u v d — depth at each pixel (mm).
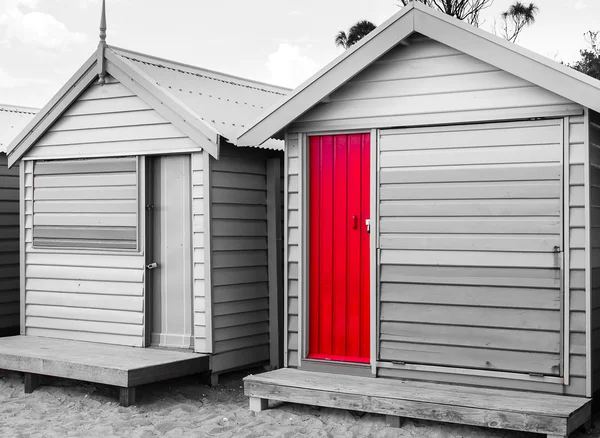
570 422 5797
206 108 8617
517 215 6504
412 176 6926
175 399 7797
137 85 8461
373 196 7090
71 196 9047
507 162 6543
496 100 6555
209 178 8141
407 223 6953
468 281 6691
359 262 7262
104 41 8672
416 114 6883
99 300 8867
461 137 6730
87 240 8930
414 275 6922
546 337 6406
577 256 6281
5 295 10367
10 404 7840
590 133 6305
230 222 8461
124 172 8672
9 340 9062
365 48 6879
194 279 8258
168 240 8547
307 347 7496
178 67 9586
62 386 8375
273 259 8930
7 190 10406
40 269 9305
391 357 7039
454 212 6750
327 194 7406
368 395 6500
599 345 6574
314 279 7484
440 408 6195
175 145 8320
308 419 6859
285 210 7535
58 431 6855
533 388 6461
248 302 8711
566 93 6086
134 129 8586
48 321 9250
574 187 6297
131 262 8656
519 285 6488
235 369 8523
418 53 6867
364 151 7223
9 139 10469
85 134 8914
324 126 7301
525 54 6219
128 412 7359
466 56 6660
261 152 8914
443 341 6805
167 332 8562
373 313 7094
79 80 8844
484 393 6441
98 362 7727
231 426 6785
